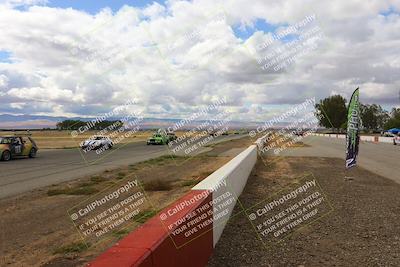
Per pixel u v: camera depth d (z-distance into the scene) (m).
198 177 13.65
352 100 12.91
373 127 133.25
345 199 9.52
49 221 7.46
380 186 11.66
